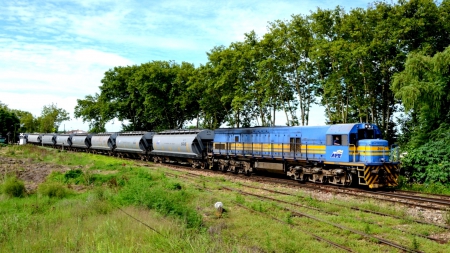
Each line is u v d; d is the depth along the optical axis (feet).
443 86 66.74
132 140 142.10
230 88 120.88
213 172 96.68
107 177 74.79
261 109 119.14
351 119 112.57
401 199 52.75
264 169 85.05
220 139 100.89
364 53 85.66
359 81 100.83
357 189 61.57
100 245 29.22
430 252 29.27
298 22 100.42
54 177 76.54
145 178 73.77
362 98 101.65
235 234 35.55
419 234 34.06
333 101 109.40
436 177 62.75
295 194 56.95
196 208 47.80
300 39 101.60
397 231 35.37
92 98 225.56
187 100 148.87
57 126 339.16
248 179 79.56
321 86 105.40
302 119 107.76
